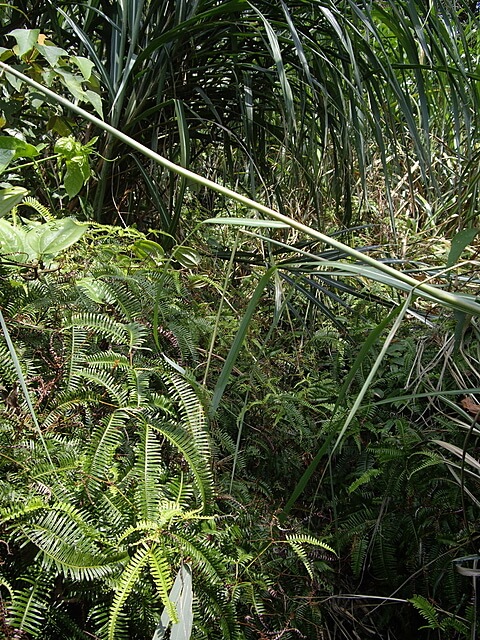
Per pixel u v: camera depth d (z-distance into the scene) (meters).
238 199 0.80
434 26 1.75
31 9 1.65
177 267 1.61
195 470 0.86
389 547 1.21
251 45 1.76
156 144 1.61
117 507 0.79
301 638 0.98
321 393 1.45
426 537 1.22
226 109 1.78
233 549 0.91
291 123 1.45
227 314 1.52
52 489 0.76
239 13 1.67
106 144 1.57
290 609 0.97
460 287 1.33
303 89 1.70
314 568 1.08
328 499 1.29
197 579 0.77
